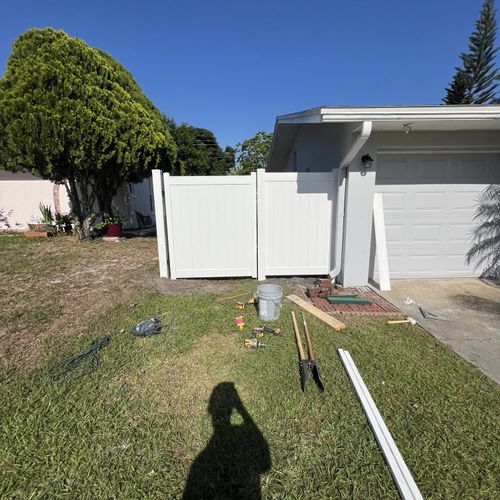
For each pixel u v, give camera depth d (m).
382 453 1.80
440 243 5.43
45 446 1.86
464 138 4.84
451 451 1.81
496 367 2.70
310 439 1.91
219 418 2.09
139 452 1.82
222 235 5.29
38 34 7.59
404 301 4.32
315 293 4.51
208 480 1.65
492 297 4.50
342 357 2.81
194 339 3.22
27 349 3.05
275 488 1.60
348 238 4.90
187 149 22.59
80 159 7.88
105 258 7.20
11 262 6.74
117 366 2.72
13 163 8.23
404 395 2.32
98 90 7.90
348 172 4.73
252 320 3.70
